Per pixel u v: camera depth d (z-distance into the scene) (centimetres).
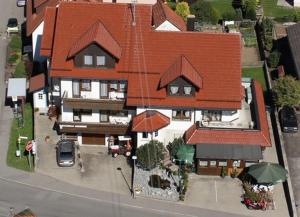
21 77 10025
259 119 8619
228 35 8631
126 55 8575
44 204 7956
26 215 7550
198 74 8500
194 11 11381
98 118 8769
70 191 8162
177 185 8206
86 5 8762
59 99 9175
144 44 8612
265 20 11112
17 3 12075
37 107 9406
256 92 9175
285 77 9450
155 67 8538
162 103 8444
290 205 7944
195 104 8425
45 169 8462
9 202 7969
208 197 8100
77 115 8769
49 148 8762
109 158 8675
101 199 8062
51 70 8525
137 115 8581
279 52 10469
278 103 9275
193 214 7862
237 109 8438
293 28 10762
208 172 8400
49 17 9100
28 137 9012
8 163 8581
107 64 8500
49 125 9138
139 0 10488
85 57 8462
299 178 8344
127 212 7869
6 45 10981
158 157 8362
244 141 8381
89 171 8456
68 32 8662
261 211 7919
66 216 7794
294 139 8944
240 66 8550
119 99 8619
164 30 8981
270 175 8056
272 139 9000
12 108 9569
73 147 8600
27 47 10700
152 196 8081
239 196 8131
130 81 8500
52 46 8838
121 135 8738
